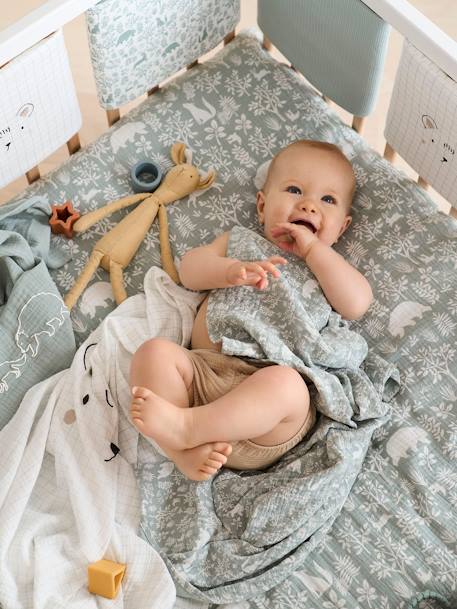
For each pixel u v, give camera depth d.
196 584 1.28
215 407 1.26
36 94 1.45
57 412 1.38
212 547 1.30
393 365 1.45
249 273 1.40
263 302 1.44
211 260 1.47
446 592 1.27
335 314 1.48
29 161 1.57
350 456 1.33
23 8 2.37
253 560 1.27
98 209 1.59
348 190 1.55
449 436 1.39
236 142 1.69
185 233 1.62
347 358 1.42
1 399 1.42
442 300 1.50
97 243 1.56
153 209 1.60
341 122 1.71
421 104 1.48
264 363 1.38
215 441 1.27
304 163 1.52
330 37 1.58
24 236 1.53
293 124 1.69
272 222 1.53
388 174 1.63
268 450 1.34
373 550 1.30
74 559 1.27
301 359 1.40
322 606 1.26
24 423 1.36
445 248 1.54
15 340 1.44
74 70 2.27
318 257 1.47
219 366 1.38
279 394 1.28
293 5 1.61
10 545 1.26
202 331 1.46
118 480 1.36
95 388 1.40
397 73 1.50
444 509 1.33
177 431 1.26
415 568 1.28
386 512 1.33
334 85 1.67
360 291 1.47
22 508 1.28
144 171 1.68
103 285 1.57
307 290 1.48
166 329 1.49
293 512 1.29
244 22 2.33
